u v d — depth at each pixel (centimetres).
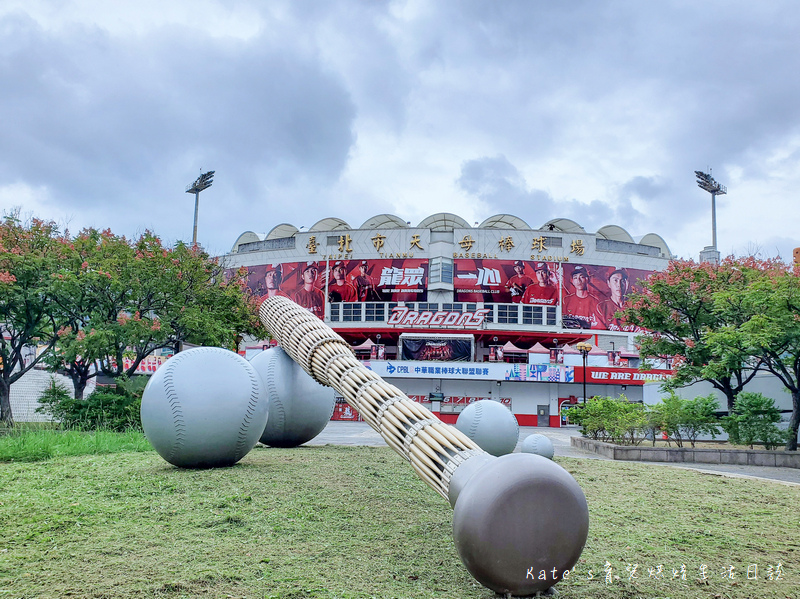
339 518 820
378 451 1593
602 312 5756
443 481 654
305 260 5969
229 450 1152
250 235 7056
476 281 5706
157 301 2705
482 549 514
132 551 654
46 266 2466
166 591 539
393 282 5759
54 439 1627
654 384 3628
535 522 515
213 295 2850
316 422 1602
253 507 859
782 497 1134
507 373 4584
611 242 6094
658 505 1021
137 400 2353
